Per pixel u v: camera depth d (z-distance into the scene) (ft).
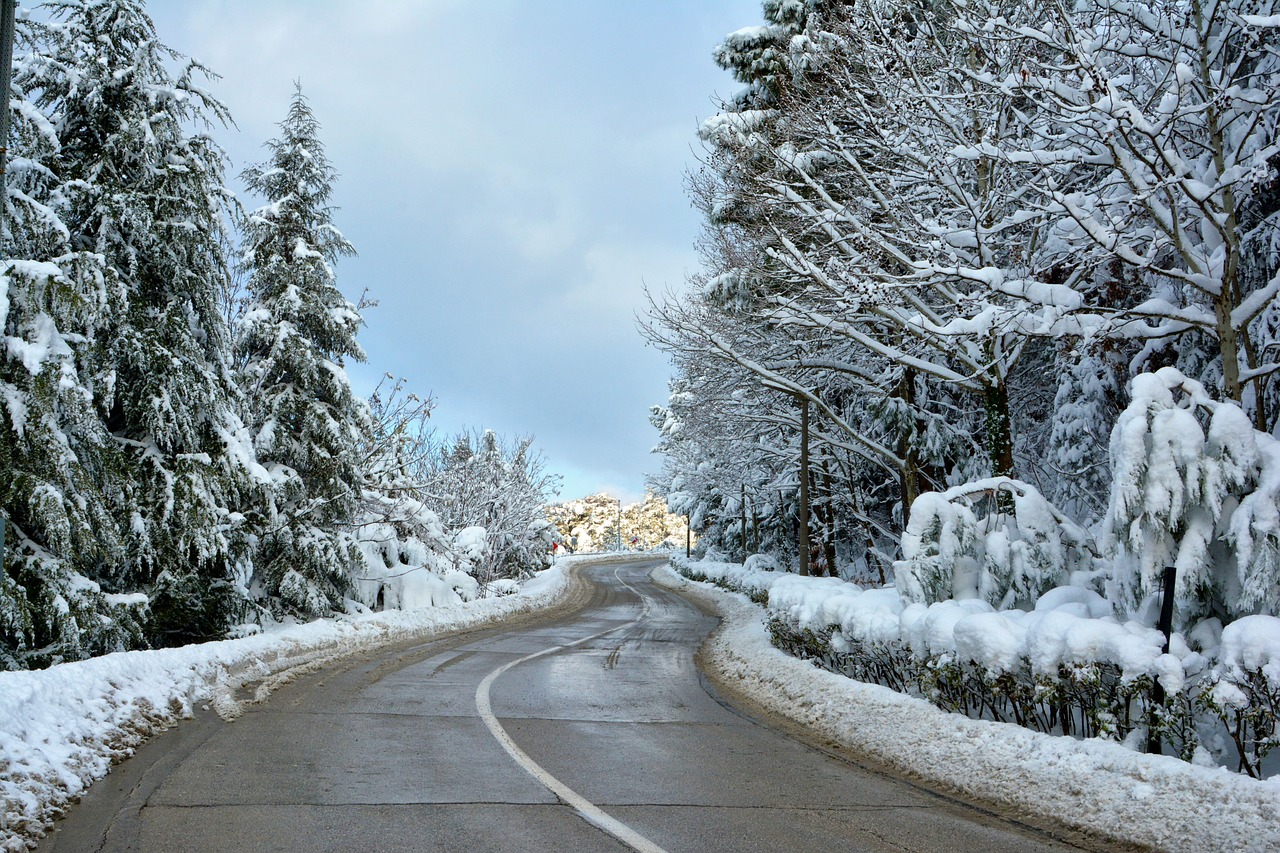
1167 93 33.55
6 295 39.60
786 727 33.12
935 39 47.21
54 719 22.86
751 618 79.97
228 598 57.47
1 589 38.78
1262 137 35.96
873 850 17.70
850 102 52.29
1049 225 44.78
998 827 19.92
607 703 37.29
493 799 20.53
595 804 20.44
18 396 40.86
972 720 26.94
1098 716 22.95
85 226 51.13
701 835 18.21
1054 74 37.04
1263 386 33.06
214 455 56.13
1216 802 18.19
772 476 115.24
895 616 33.94
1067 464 61.82
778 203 52.85
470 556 101.60
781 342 72.74
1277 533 23.27
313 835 17.22
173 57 55.16
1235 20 30.83
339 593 69.82
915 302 48.06
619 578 196.54
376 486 77.92
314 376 67.31
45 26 51.67
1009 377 75.61
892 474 85.56
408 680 41.98
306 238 71.56
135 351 50.19
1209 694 20.29
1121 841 18.88
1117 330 34.91
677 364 85.15
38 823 17.12
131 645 48.39
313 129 71.82
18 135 46.68
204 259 55.72
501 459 139.03
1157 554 25.23
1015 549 33.12
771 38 75.05
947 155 45.27
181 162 54.39
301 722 29.78
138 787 20.48
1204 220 36.50
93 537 43.11
